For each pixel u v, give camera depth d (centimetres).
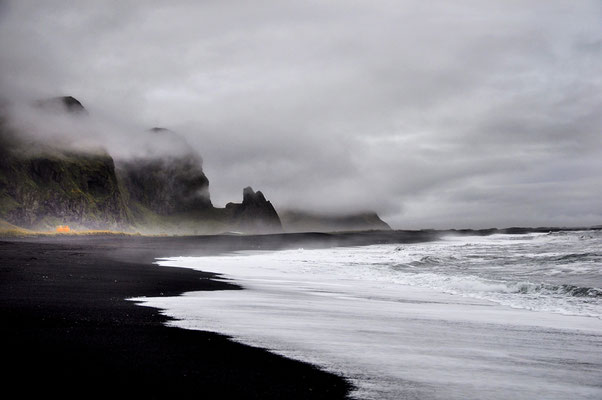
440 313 1273
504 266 2975
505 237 8969
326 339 871
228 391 546
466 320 1162
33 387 536
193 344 777
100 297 1334
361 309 1315
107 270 2342
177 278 2070
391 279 2288
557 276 2392
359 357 737
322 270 2825
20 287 1513
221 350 745
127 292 1487
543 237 7856
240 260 3750
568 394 582
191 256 4388
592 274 2427
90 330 859
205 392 539
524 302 1528
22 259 2988
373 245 7912
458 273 2628
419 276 2391
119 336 816
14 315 995
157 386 554
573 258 3288
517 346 862
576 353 812
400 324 1075
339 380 609
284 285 1967
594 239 6300
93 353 694
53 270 2212
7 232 13412
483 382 622
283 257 4266
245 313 1157
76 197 18050
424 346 840
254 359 699
